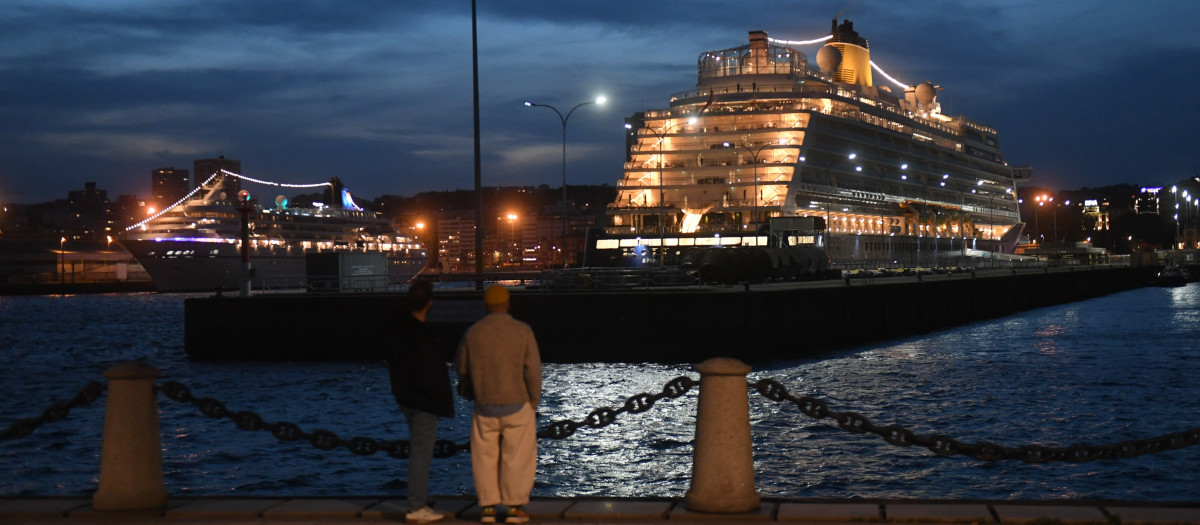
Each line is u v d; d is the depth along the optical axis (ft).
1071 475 73.97
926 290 234.38
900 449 84.02
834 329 182.80
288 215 516.32
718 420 37.60
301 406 113.60
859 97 413.39
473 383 36.17
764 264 209.46
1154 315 272.10
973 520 35.88
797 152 326.65
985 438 91.71
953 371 143.43
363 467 78.33
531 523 36.40
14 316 332.39
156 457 39.24
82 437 91.61
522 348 36.06
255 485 72.79
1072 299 385.09
